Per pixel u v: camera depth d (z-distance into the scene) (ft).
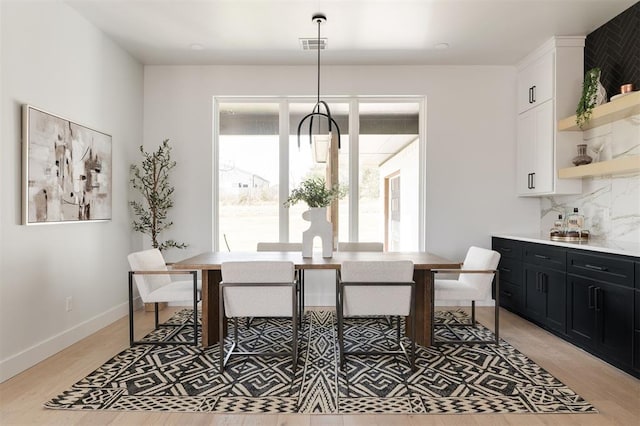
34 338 9.01
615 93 10.85
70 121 10.21
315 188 10.51
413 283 8.41
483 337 10.77
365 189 14.97
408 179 15.06
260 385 7.88
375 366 8.82
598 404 7.15
